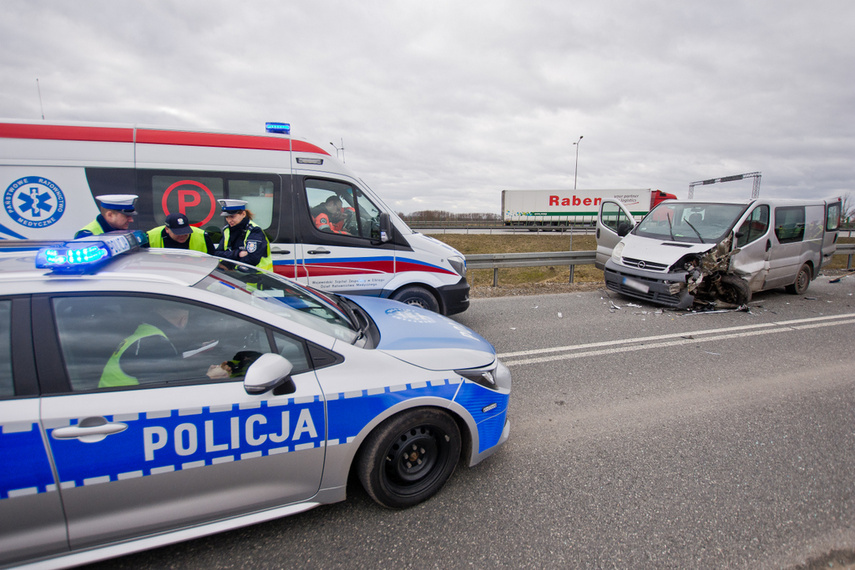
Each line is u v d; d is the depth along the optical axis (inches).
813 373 182.7
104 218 143.6
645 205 1689.2
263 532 90.7
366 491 93.8
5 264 83.7
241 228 166.4
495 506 99.7
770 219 313.3
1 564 70.5
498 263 377.4
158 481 76.4
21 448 68.3
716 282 293.0
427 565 83.0
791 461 119.2
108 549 75.5
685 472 113.7
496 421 106.9
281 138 194.9
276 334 86.6
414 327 113.6
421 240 224.1
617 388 165.6
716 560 85.5
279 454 83.6
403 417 92.4
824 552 88.2
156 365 78.7
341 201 205.2
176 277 87.0
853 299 342.3
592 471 113.5
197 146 184.2
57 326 74.5
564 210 1763.0
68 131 172.9
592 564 84.0
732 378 176.6
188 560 83.4
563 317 273.9
